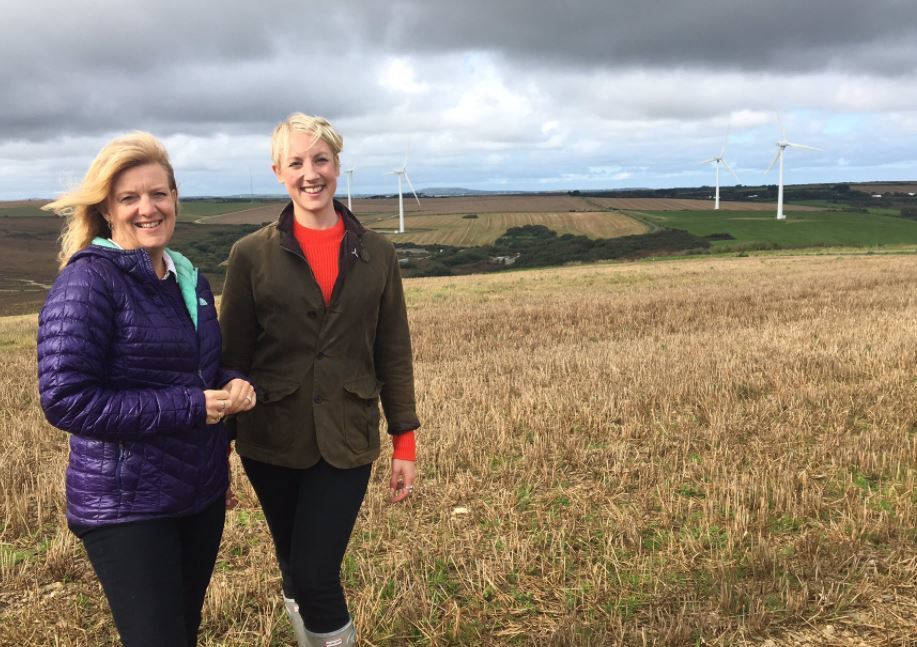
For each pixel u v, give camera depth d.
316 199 2.46
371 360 2.64
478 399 7.45
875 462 5.03
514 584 3.58
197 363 2.25
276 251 2.48
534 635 3.08
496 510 4.51
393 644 3.12
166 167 2.24
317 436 2.44
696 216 95.12
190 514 2.19
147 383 2.12
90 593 3.61
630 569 3.68
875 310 15.20
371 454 2.57
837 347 9.77
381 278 2.59
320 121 2.46
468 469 5.35
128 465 2.05
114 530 2.04
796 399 6.86
